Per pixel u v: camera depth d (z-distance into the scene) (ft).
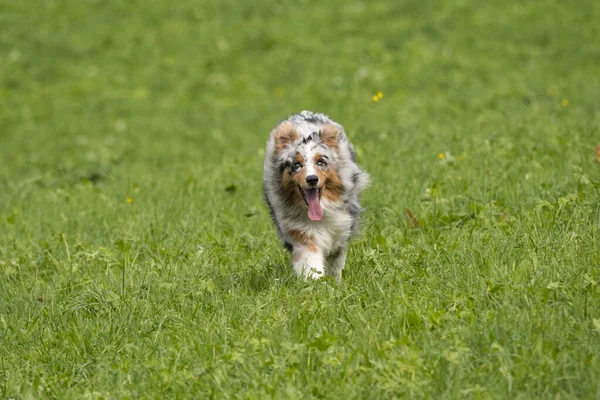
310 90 96.89
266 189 35.60
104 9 124.67
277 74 103.09
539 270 29.30
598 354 23.36
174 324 30.55
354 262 34.91
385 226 39.55
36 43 115.55
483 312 26.68
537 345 23.84
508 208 38.11
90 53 113.80
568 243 31.50
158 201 50.55
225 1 124.57
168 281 34.73
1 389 27.25
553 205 35.99
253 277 34.19
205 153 78.02
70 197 55.98
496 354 24.06
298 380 24.35
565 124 54.75
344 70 100.78
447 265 31.60
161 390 25.20
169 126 91.30
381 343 25.53
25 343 31.19
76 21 121.49
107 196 54.85
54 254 41.78
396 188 44.32
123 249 40.40
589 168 41.65
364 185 36.17
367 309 28.35
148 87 104.27
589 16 106.42
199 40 114.62
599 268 28.89
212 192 50.85
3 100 102.58
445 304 28.22
